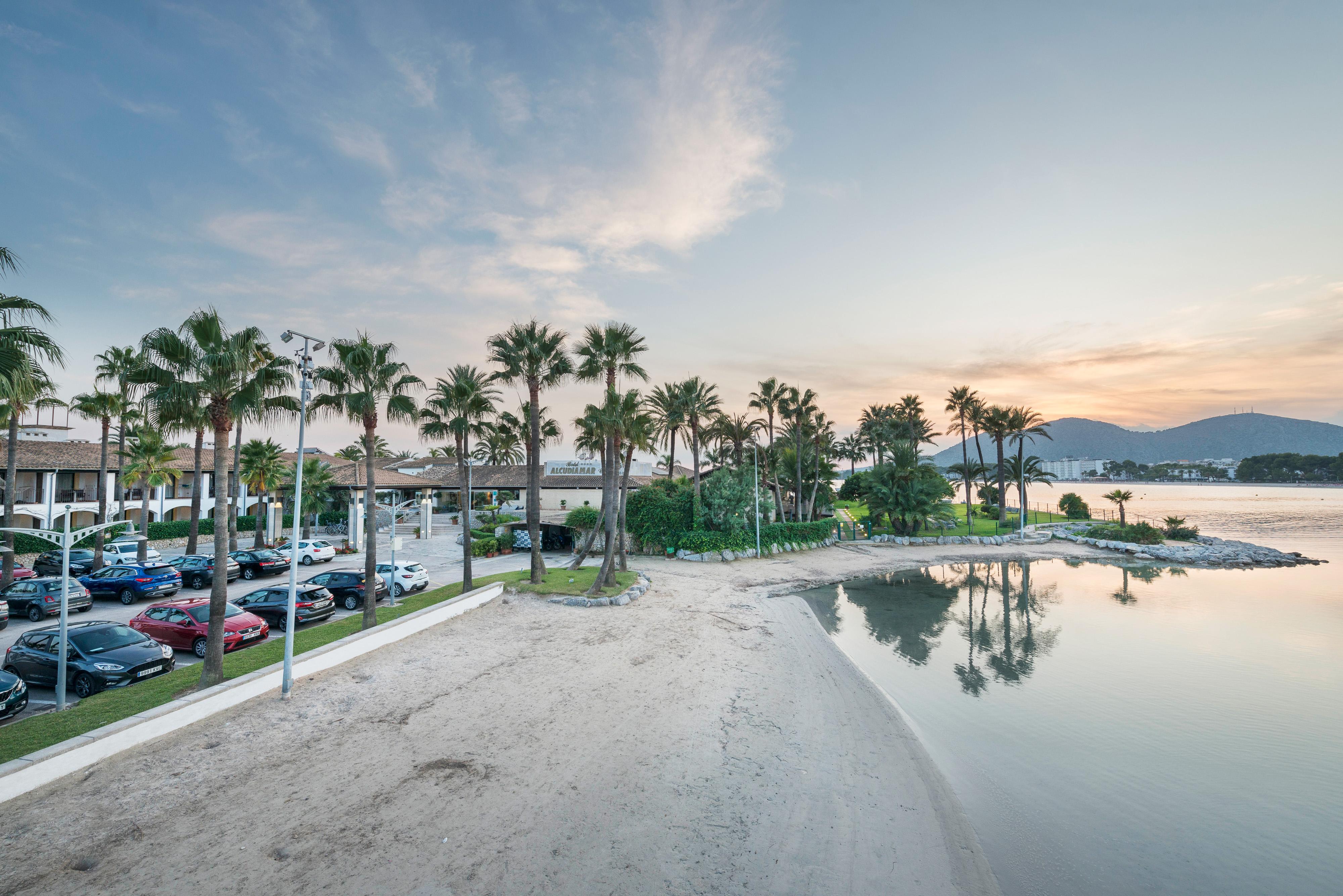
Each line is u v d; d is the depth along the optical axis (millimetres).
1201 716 16578
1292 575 43969
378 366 21000
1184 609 31625
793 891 7879
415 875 7750
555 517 46625
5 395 11570
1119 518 89500
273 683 13969
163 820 8836
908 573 42750
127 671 15016
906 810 10461
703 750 11969
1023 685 19062
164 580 26891
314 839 8469
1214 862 9828
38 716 12602
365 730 12195
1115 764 13500
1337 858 10031
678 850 8594
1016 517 74250
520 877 7785
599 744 11906
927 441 87562
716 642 20359
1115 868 9539
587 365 28125
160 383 15766
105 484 37906
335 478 50031
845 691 16672
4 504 31656
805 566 42031
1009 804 11430
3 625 21766
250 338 16281
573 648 18656
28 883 7383
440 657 17219
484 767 10773
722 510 42938
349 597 25375
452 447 72062
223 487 15359
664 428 53000
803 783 11000
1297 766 13586
